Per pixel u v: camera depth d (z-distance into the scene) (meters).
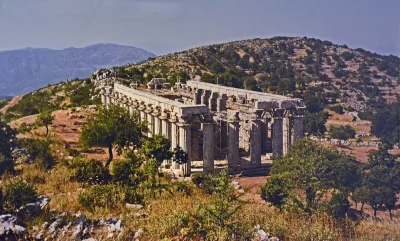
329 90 121.12
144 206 30.16
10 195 26.23
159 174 38.72
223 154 54.56
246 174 46.50
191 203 30.45
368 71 133.12
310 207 29.52
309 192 30.19
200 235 25.03
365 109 85.25
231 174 45.88
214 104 66.50
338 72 144.12
